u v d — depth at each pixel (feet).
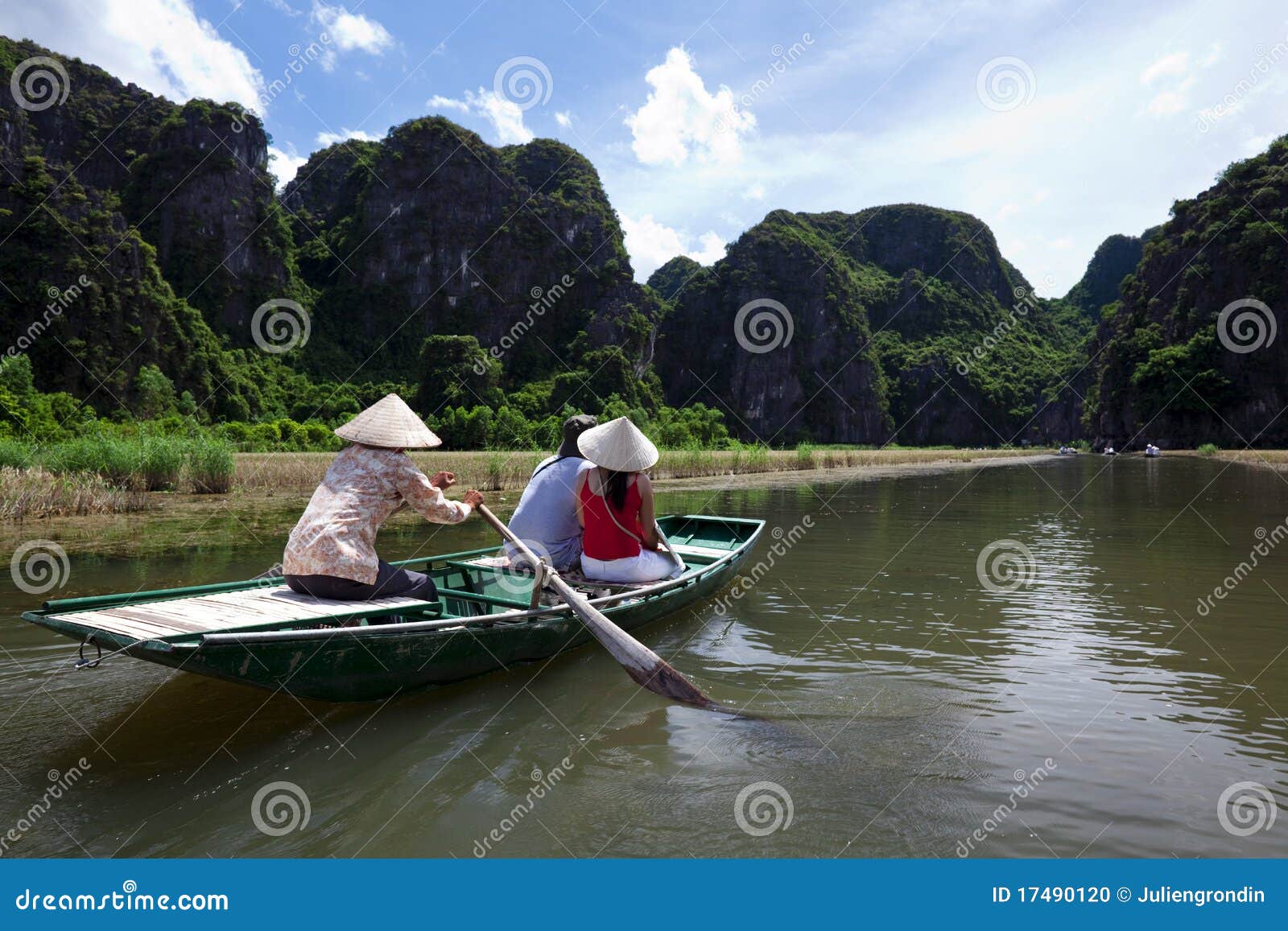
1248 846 8.33
